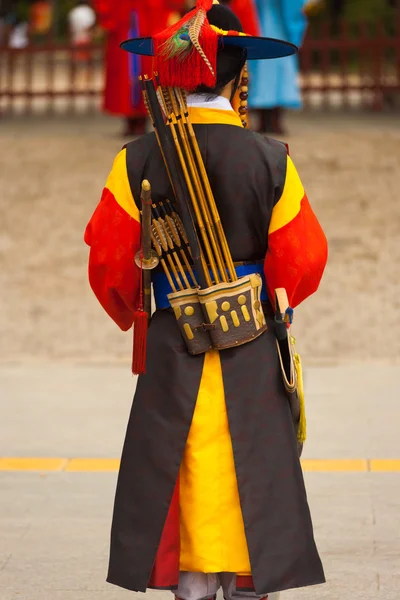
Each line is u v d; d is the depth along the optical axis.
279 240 8.70
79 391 17.89
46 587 11.09
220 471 8.61
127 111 35.41
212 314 8.61
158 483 8.62
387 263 24.67
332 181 30.73
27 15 80.38
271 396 8.70
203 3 8.88
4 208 29.02
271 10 34.50
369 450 14.88
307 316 21.80
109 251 8.85
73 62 45.28
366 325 21.22
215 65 8.55
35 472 14.26
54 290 23.64
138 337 8.73
